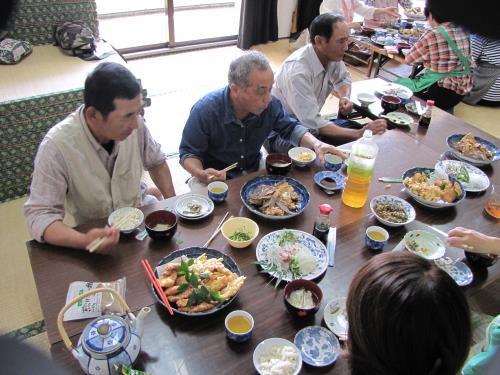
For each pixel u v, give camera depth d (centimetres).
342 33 241
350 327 77
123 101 139
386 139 218
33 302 205
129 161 173
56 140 151
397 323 67
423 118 231
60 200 153
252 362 105
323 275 133
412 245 146
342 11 422
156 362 103
